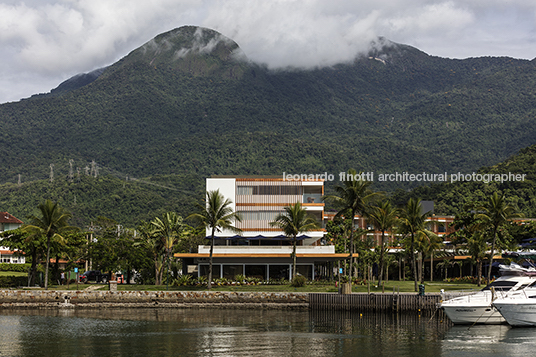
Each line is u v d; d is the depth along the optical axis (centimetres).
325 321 6019
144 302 7456
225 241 9594
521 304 5350
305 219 8412
